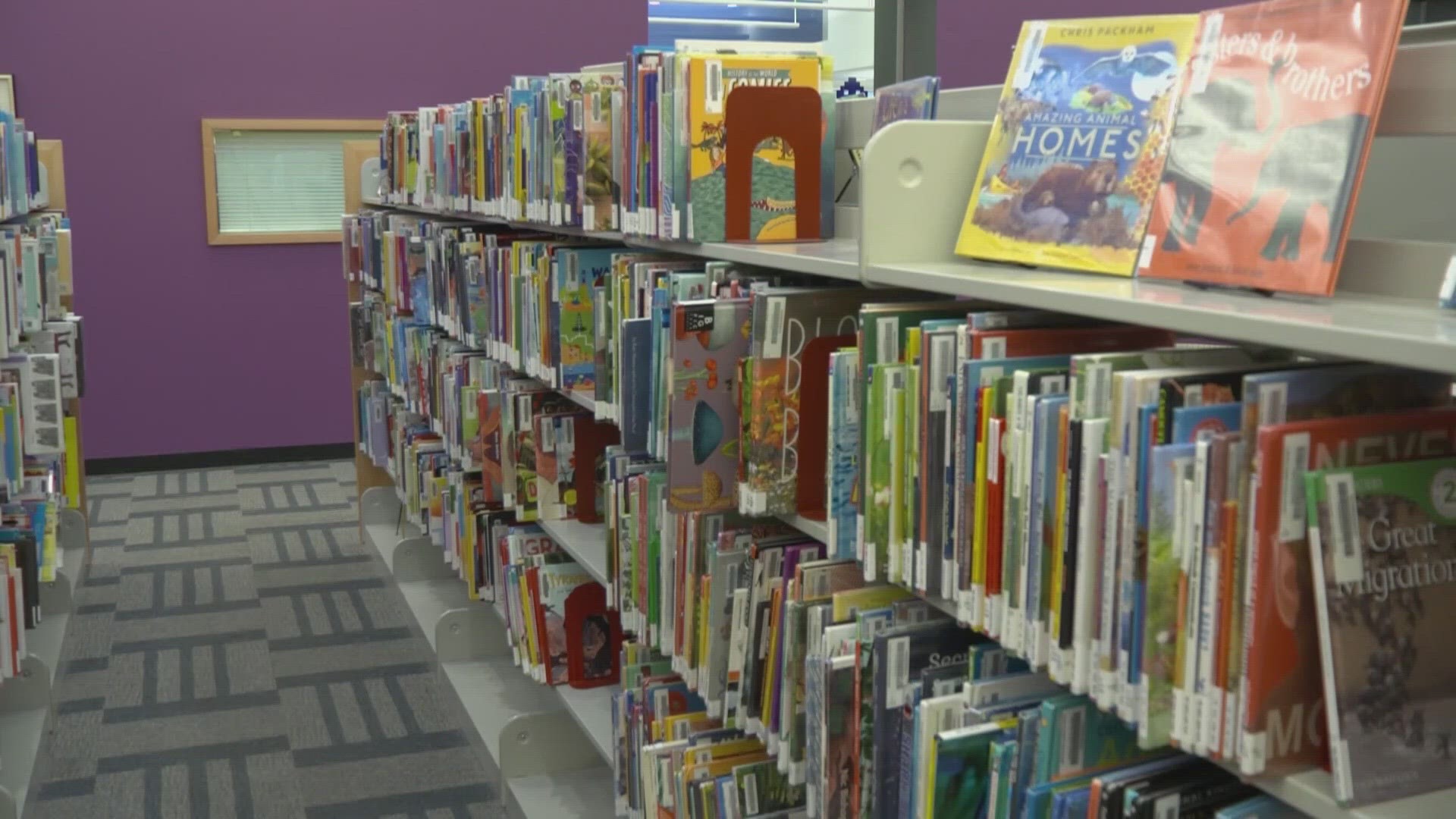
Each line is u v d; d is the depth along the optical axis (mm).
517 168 3113
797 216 2252
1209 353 1270
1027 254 1551
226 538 5508
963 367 1415
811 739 1758
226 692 3826
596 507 3260
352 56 6797
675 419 2068
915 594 1747
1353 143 1188
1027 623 1326
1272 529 1023
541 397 3309
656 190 2305
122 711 3684
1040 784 1302
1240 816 1114
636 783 2600
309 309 6957
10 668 3002
